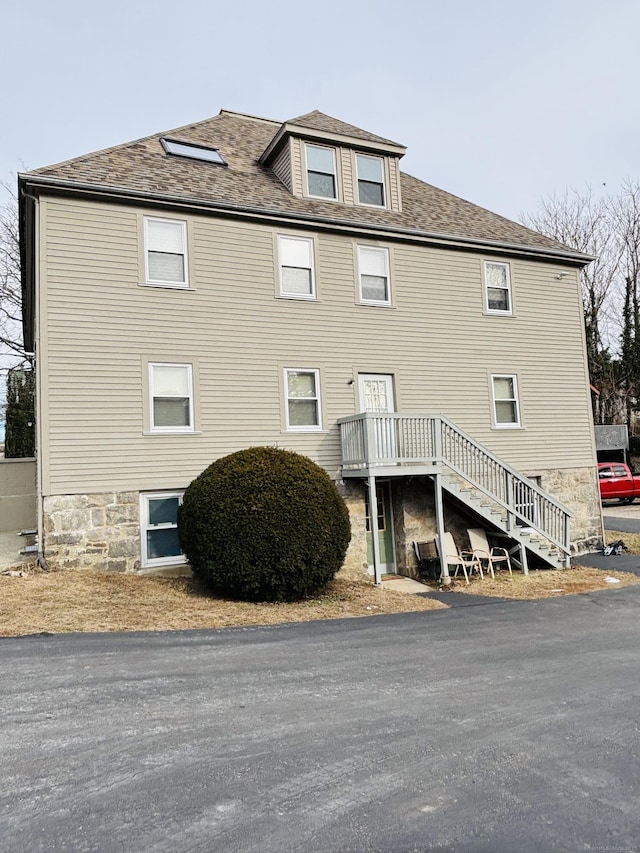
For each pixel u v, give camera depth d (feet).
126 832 9.52
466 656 20.39
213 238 36.73
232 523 28.45
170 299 35.09
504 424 45.91
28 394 76.43
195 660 19.11
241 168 42.93
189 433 34.86
